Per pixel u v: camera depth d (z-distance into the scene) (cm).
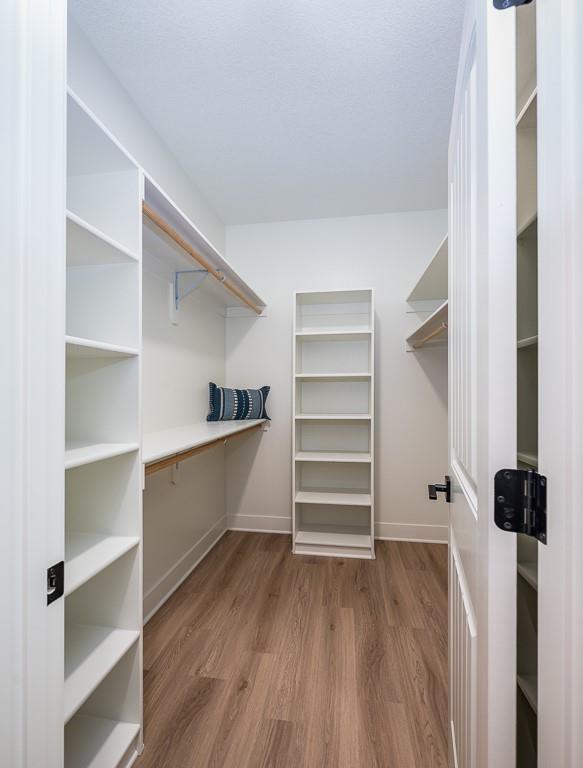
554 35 43
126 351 109
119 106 162
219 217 287
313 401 293
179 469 219
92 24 134
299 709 129
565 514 43
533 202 71
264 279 296
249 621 179
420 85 162
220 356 291
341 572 228
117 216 117
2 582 54
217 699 133
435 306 275
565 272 43
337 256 288
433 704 131
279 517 294
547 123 45
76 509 120
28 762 57
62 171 63
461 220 85
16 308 55
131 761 111
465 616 79
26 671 56
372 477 250
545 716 45
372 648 160
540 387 46
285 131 192
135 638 113
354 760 112
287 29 136
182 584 214
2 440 54
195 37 139
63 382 64
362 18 132
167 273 209
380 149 207
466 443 80
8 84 54
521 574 72
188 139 198
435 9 129
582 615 42
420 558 247
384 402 283
